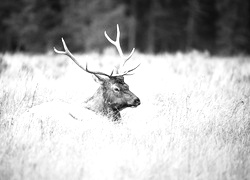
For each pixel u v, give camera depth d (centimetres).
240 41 12362
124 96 2273
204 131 2125
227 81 3294
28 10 11331
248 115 2383
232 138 2066
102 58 5241
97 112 2291
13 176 1594
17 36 11688
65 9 11569
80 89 2814
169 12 12912
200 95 2648
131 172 1639
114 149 1862
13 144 1830
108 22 11100
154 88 2886
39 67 4078
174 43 13012
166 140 1975
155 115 2362
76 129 2053
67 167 1666
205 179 1650
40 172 1614
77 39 11031
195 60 5200
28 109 2188
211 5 13575
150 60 4644
